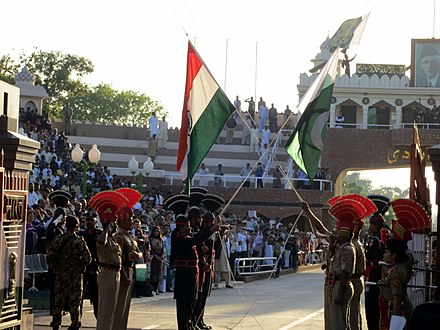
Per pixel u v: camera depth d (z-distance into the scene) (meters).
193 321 18.05
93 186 41.88
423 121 59.91
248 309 23.23
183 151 19.33
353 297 15.45
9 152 13.34
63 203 20.39
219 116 19.42
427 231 15.41
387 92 63.81
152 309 22.78
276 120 59.50
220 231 18.88
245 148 60.38
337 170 59.94
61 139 47.47
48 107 81.25
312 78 63.38
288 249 43.75
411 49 64.44
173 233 17.19
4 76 76.31
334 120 64.12
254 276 36.41
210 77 19.36
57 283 16.81
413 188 16.09
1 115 13.52
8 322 13.25
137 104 112.56
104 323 14.96
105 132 61.50
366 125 60.88
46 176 39.31
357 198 16.44
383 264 13.81
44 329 17.81
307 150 19.00
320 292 29.98
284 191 53.59
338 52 19.33
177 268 17.17
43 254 22.20
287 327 19.33
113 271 14.98
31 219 22.08
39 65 83.56
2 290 12.99
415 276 15.30
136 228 26.14
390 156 59.59
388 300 14.33
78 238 16.78
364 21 19.95
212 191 53.69
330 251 15.47
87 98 110.12
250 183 56.38
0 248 12.87
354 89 63.78
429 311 10.98
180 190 53.44
